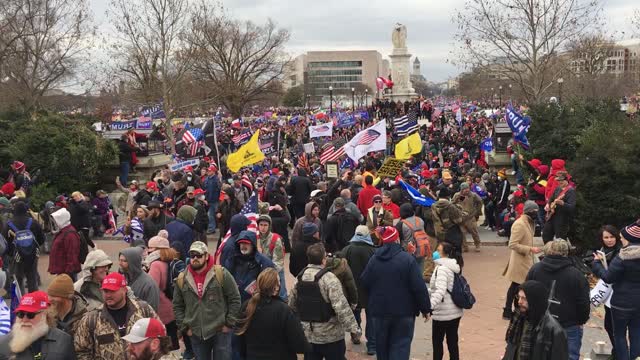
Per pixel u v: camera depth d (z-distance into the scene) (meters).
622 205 14.92
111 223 19.41
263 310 6.53
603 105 20.73
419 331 10.79
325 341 7.45
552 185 14.05
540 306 5.93
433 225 13.52
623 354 8.25
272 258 9.66
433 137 46.16
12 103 36.75
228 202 14.54
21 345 5.39
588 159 15.38
